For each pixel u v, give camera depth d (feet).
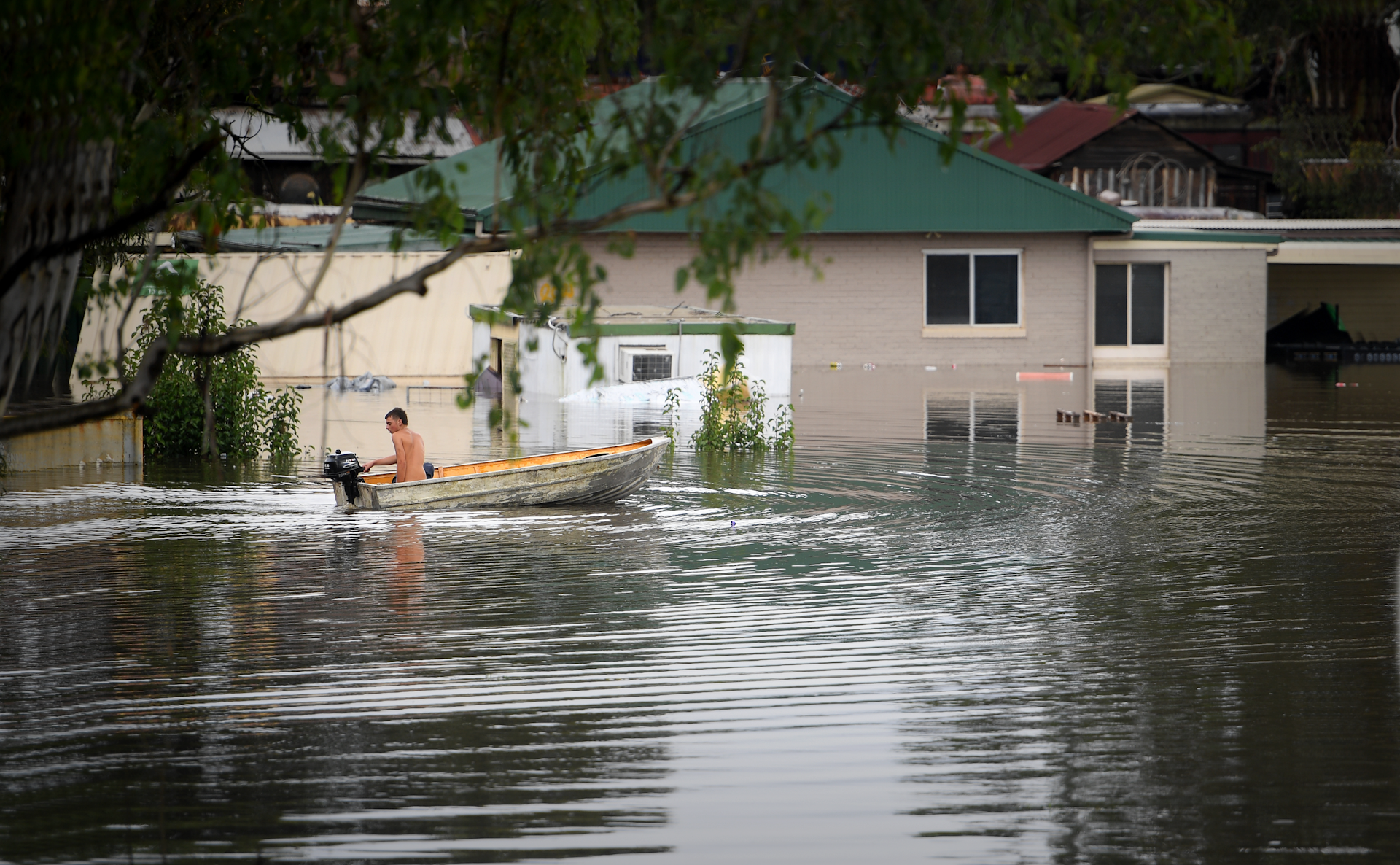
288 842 47.03
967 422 201.36
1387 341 405.18
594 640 73.82
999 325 340.59
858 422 200.44
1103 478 140.97
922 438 178.81
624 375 229.66
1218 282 348.79
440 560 96.27
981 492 130.93
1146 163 419.13
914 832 47.55
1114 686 65.10
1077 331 341.00
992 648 72.33
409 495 116.37
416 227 45.85
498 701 62.64
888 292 337.93
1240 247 348.18
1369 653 70.95
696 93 41.37
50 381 227.61
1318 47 531.50
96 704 62.44
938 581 89.56
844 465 150.41
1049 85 488.44
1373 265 416.26
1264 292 349.41
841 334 338.13
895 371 323.37
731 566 94.43
